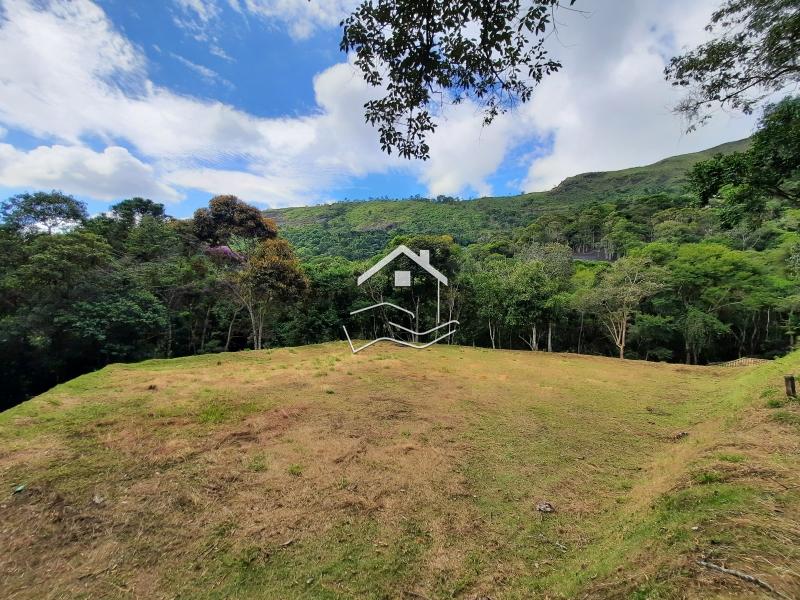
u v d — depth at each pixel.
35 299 11.77
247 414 5.80
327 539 2.82
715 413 6.11
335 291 18.73
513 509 3.28
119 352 12.77
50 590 2.26
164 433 4.84
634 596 1.72
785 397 4.79
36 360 11.85
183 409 5.90
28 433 4.64
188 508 3.19
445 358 13.05
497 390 8.12
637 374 10.82
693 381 9.61
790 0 3.83
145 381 7.86
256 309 17.88
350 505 3.31
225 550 2.67
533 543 2.79
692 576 1.68
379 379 8.87
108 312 12.46
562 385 8.84
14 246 12.27
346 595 2.27
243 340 20.20
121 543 2.72
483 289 18.58
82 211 15.98
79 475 3.62
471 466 4.18
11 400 11.73
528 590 2.26
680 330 16.78
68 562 2.50
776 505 2.21
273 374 9.13
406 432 5.22
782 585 1.48
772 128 4.45
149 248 16.41
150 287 15.05
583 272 21.34
